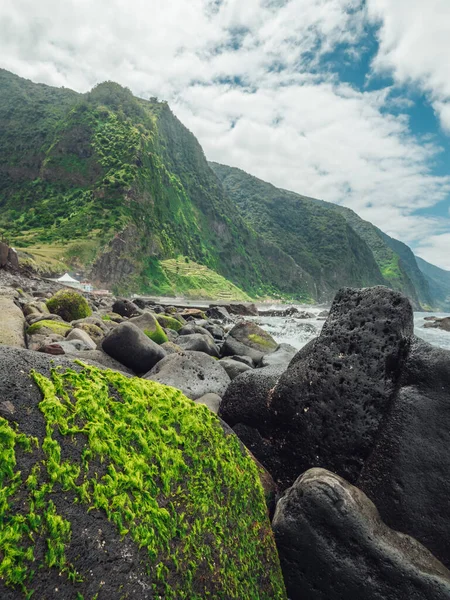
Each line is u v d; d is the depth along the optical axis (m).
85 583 1.47
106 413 1.99
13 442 1.58
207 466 2.28
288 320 35.25
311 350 3.64
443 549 2.54
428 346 3.09
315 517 2.48
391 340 3.23
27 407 1.75
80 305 12.98
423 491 2.66
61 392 1.91
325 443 3.20
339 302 3.64
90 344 7.78
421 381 2.95
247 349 11.13
